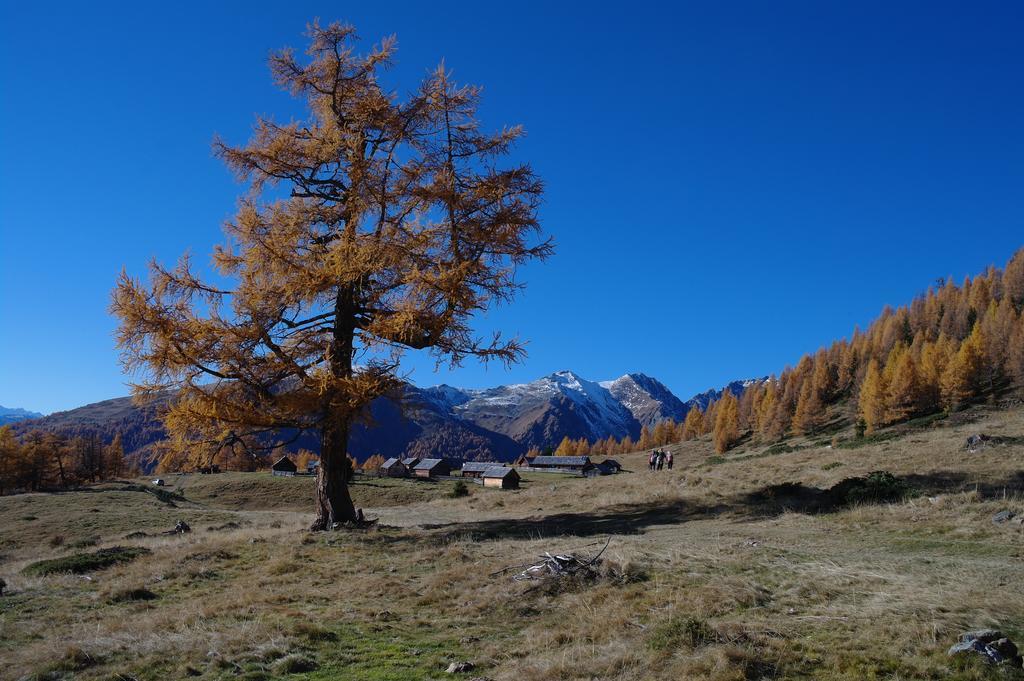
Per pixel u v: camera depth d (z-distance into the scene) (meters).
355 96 19.72
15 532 36.16
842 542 12.70
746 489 21.58
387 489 66.56
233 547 14.97
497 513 25.08
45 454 99.06
